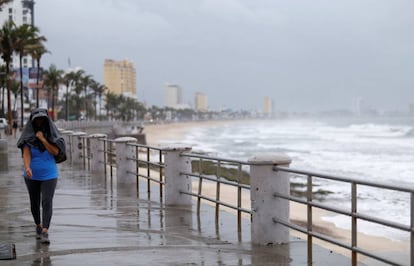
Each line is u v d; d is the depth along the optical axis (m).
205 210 13.51
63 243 9.87
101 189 17.64
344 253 11.37
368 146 88.50
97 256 8.90
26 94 171.50
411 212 6.37
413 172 46.38
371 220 6.99
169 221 12.06
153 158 62.34
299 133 168.38
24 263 8.43
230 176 38.44
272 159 9.52
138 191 17.02
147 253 9.11
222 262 8.52
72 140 28.14
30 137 9.48
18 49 92.25
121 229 11.19
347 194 29.89
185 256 8.91
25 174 9.71
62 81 157.12
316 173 8.13
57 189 17.61
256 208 9.67
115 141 19.17
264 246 9.55
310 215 8.62
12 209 13.84
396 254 12.85
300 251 9.23
